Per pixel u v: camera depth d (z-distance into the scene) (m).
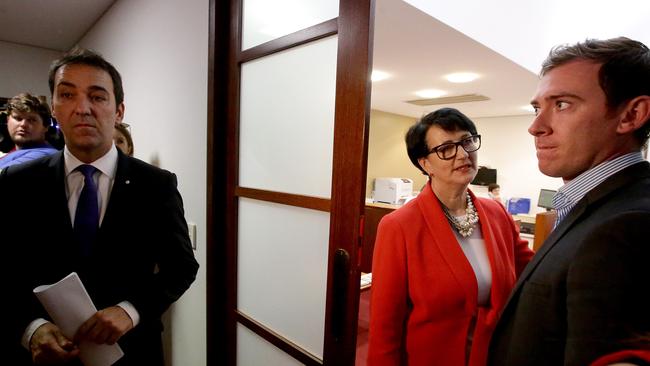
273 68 1.18
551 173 0.63
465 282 0.90
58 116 0.95
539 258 0.63
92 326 0.82
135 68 2.15
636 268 0.42
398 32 2.22
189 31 1.56
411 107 5.60
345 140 0.93
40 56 3.71
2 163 1.72
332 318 0.97
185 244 1.12
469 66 2.96
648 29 3.68
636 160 0.57
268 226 1.24
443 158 0.97
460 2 2.15
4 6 2.58
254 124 1.27
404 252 0.95
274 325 1.23
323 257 1.05
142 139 2.08
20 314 0.90
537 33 3.00
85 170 0.99
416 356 0.94
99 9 2.62
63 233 0.93
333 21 0.95
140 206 1.04
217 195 1.41
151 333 1.09
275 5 1.16
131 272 1.01
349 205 0.93
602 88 0.55
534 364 0.56
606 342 0.42
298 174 1.10
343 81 0.93
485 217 1.02
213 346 1.46
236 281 1.40
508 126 6.10
